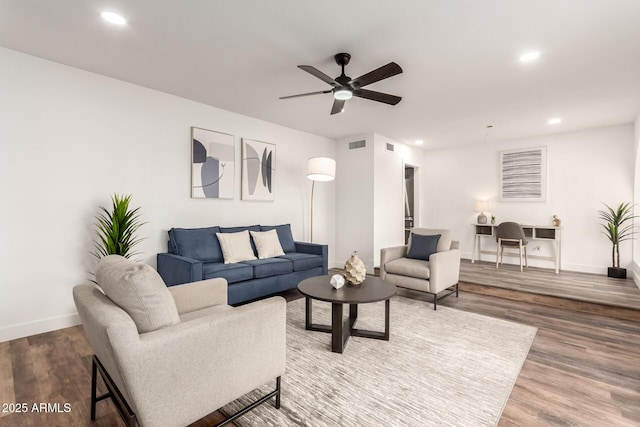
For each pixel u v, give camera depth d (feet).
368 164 17.44
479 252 19.60
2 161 8.24
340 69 9.42
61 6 6.51
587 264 16.14
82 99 9.57
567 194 16.75
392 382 6.33
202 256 11.18
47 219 8.95
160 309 4.17
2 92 8.23
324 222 18.29
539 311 11.00
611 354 7.73
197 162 12.35
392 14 6.77
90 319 4.02
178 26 7.27
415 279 11.50
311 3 6.43
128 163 10.56
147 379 3.72
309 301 9.11
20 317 8.50
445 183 21.25
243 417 5.25
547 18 6.82
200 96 11.82
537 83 10.28
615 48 8.04
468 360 7.30
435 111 13.25
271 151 15.21
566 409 5.54
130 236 10.37
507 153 18.72
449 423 5.09
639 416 5.34
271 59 8.85
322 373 6.68
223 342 4.45
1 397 5.77
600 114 13.58
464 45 7.99
